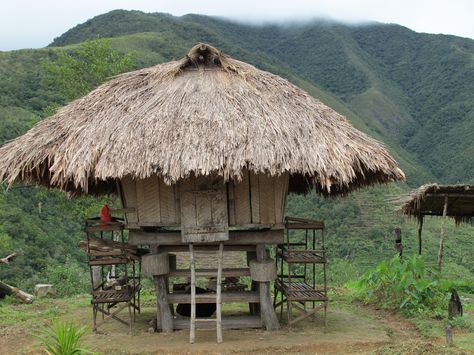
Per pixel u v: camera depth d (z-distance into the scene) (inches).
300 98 312.7
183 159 255.4
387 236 962.1
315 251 305.0
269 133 269.9
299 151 266.7
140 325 327.3
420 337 298.2
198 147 260.2
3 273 717.3
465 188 436.8
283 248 319.3
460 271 706.2
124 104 293.7
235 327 309.7
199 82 307.1
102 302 300.5
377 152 294.7
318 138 278.1
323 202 1091.3
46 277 680.4
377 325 328.2
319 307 309.6
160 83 310.8
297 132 277.4
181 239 296.4
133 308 361.1
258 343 277.3
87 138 274.1
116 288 317.7
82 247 317.4
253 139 265.1
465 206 527.2
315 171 263.0
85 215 618.2
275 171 256.4
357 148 284.8
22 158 278.5
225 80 310.0
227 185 293.3
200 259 395.5
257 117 279.3
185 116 277.7
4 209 892.6
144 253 332.5
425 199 496.1
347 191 357.7
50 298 477.1
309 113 297.0
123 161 259.8
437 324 322.7
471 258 919.7
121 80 320.5
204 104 286.7
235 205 293.7
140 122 276.5
